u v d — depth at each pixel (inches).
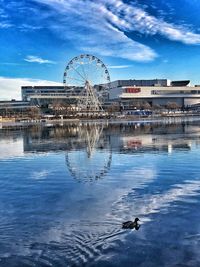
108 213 679.1
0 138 2716.5
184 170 1106.1
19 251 521.0
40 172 1159.6
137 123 4869.6
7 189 916.6
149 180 976.3
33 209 722.2
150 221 625.0
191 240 538.3
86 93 7253.9
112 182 965.8
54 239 559.2
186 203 733.3
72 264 478.0
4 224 634.8
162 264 470.0
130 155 1487.5
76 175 1086.4
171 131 2903.5
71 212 693.9
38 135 2915.8
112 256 495.2
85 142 2151.8
